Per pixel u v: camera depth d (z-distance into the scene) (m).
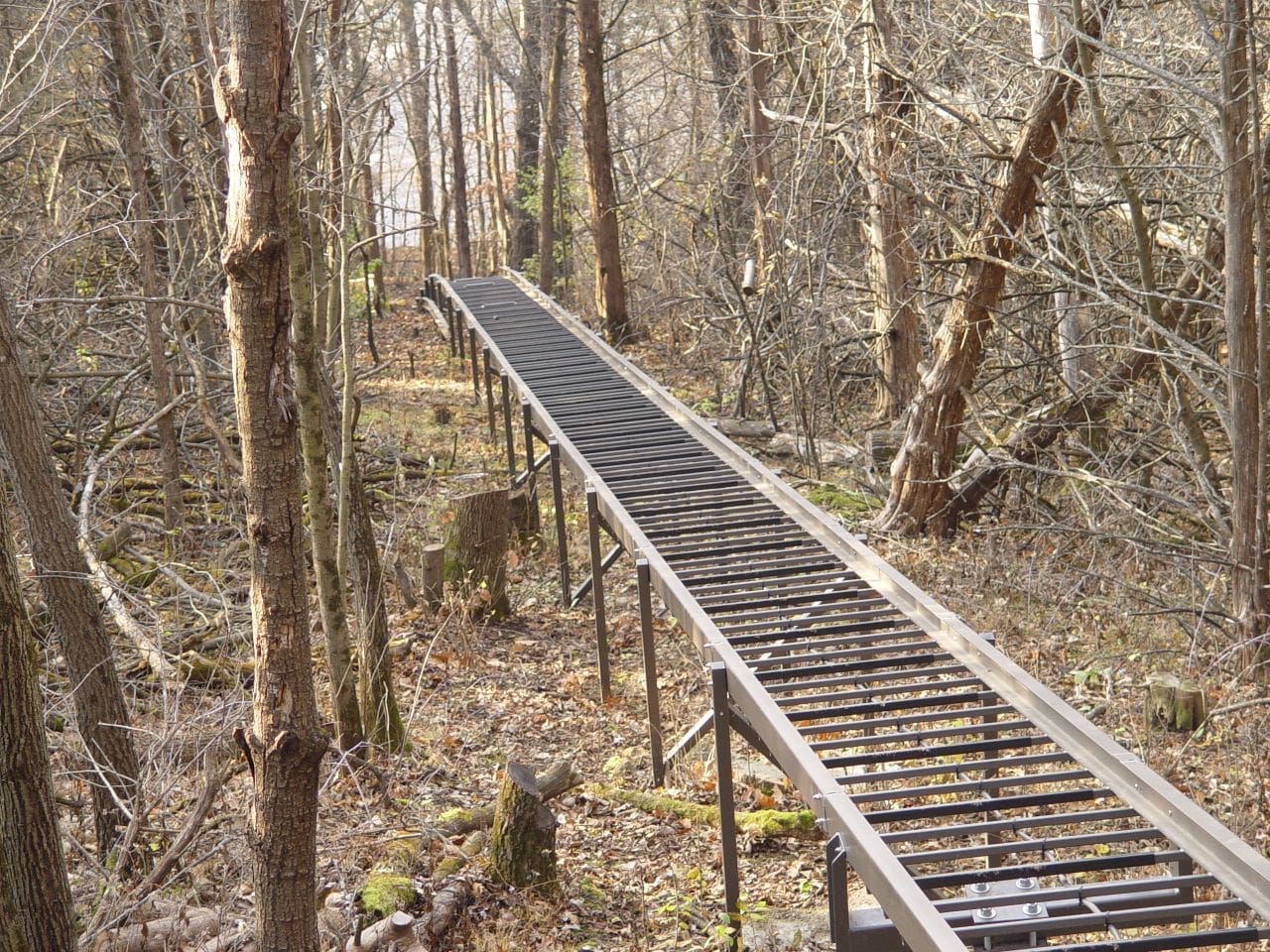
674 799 7.87
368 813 7.24
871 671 8.08
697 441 12.20
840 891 5.05
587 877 6.91
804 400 15.16
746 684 6.34
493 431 17.47
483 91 38.97
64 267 12.21
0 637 4.10
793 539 9.37
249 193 3.93
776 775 8.21
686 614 7.50
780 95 19.38
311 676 4.36
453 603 10.68
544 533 14.25
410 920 5.61
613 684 10.12
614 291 24.86
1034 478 13.15
